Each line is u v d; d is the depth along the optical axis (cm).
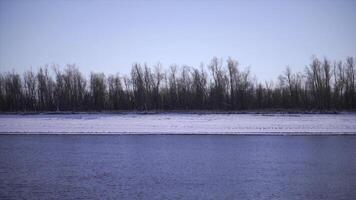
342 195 1308
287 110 6488
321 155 2184
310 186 1436
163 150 2416
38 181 1548
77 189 1411
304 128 3594
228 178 1584
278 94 7688
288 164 1908
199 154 2252
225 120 4388
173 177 1611
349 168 1794
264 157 2130
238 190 1382
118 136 3194
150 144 2702
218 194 1330
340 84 7262
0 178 1605
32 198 1294
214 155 2208
